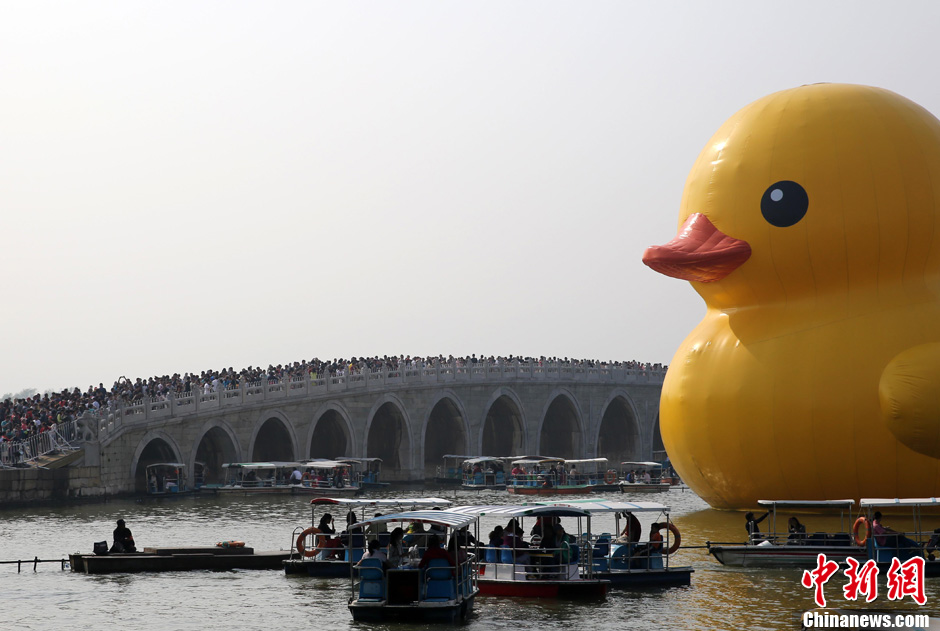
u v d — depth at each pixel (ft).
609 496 245.65
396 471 294.87
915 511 126.72
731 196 141.49
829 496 135.54
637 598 98.63
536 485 259.19
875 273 136.56
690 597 98.99
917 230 134.92
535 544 105.09
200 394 240.94
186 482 237.86
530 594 99.30
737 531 140.77
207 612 95.20
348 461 254.47
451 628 86.89
